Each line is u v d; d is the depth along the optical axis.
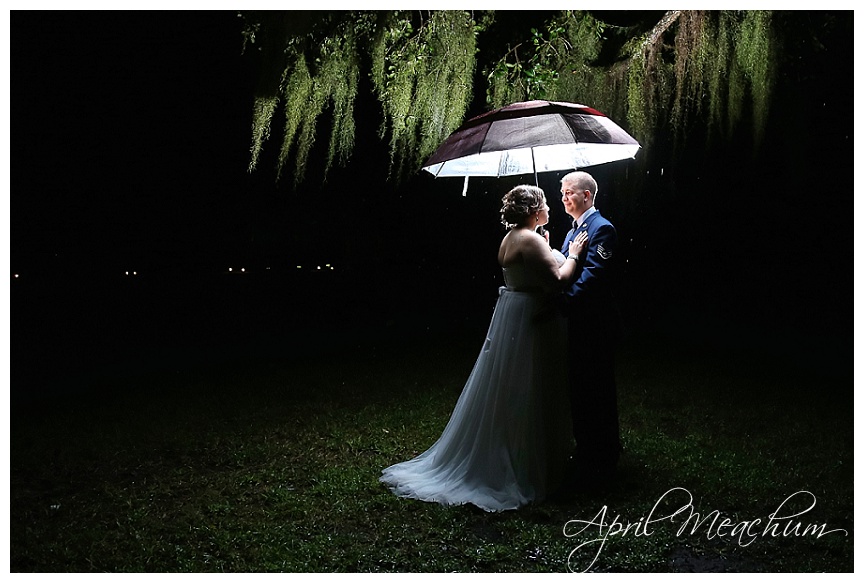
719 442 4.46
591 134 3.37
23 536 3.27
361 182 9.42
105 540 3.26
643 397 5.51
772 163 7.82
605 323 3.68
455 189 9.52
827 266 9.49
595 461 3.76
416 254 9.93
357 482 3.79
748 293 9.74
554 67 4.35
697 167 7.68
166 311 9.38
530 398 3.61
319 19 4.12
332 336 8.34
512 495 3.51
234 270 10.10
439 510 3.43
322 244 10.49
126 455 4.36
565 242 3.84
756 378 6.04
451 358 7.02
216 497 3.71
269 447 4.44
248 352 7.47
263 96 4.18
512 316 3.66
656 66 4.38
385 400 5.56
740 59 4.13
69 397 5.71
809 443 4.42
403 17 4.14
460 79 4.07
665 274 9.65
